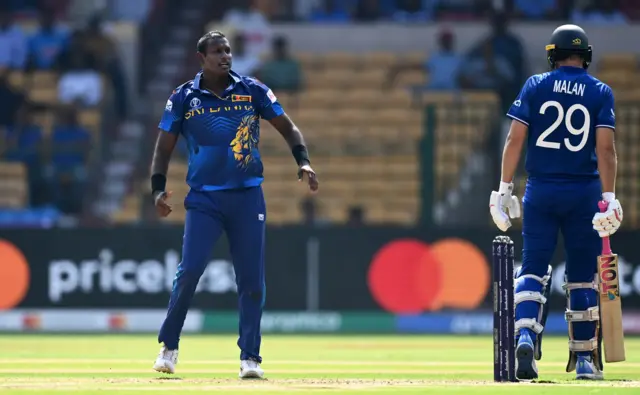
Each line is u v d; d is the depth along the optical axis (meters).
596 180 26.12
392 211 75.56
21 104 78.62
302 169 26.80
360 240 59.91
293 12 90.56
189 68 92.06
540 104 26.02
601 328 27.09
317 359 38.50
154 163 26.81
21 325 60.28
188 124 26.58
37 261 60.44
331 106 81.06
